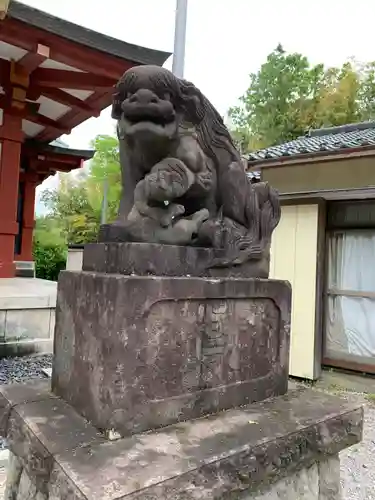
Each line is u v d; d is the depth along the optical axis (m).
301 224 5.26
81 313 1.61
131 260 1.54
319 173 4.84
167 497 1.14
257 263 2.01
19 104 6.37
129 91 1.64
